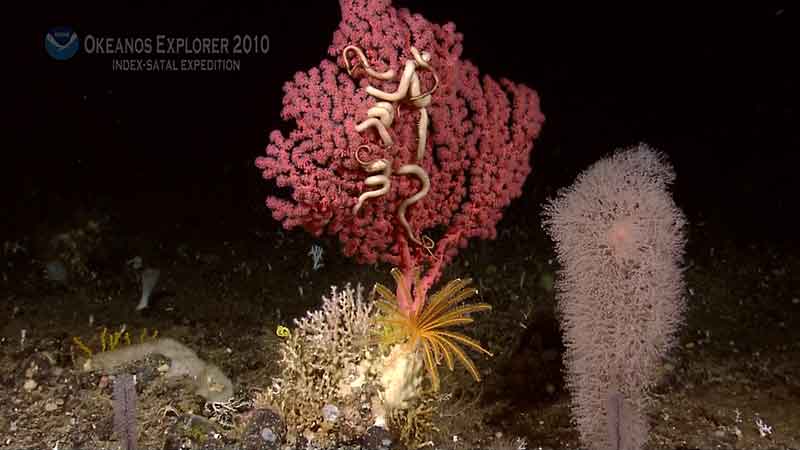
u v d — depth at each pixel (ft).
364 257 2.64
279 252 4.58
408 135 2.51
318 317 2.53
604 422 2.34
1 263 4.24
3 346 3.25
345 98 2.42
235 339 3.43
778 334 3.54
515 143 2.75
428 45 2.56
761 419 2.76
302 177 2.41
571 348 2.47
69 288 4.00
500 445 2.52
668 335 2.37
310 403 2.40
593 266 2.28
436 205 2.69
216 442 2.52
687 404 2.88
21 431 2.61
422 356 2.50
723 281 4.19
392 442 2.41
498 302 3.85
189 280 4.16
